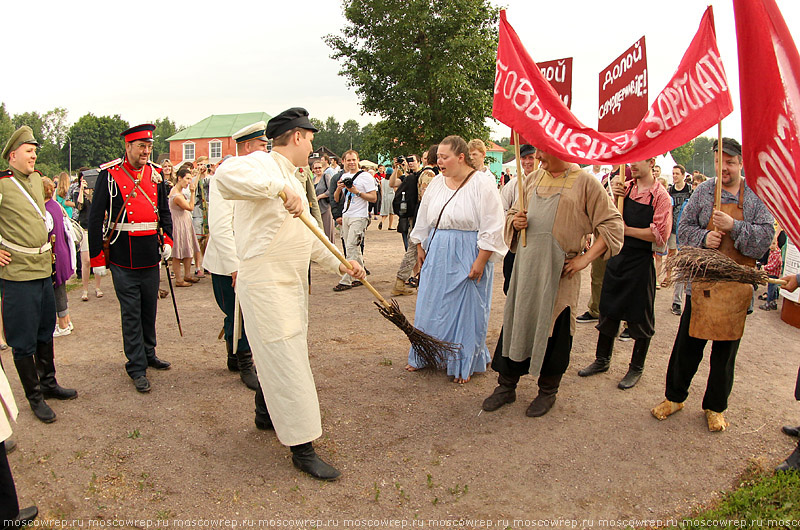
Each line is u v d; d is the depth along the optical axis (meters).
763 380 4.84
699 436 3.79
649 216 4.50
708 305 3.61
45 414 3.96
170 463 3.44
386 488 3.20
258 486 3.21
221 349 5.57
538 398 4.16
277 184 3.01
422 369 4.95
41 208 4.02
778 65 2.88
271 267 3.20
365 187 8.13
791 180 2.90
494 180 4.68
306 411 3.24
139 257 4.52
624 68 4.61
